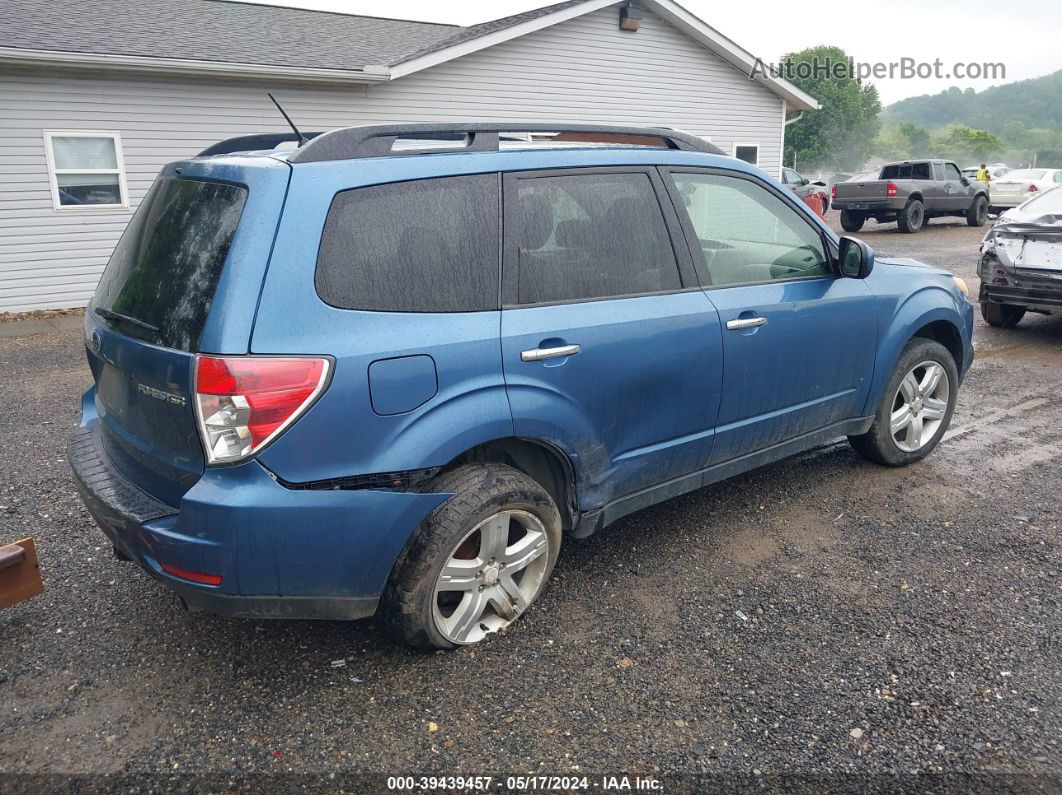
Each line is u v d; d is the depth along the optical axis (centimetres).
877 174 2264
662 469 351
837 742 254
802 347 388
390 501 264
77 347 901
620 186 332
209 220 261
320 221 253
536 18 1448
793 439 409
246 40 1358
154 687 282
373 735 258
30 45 1084
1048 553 373
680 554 376
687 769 243
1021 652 298
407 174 275
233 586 250
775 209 391
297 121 1323
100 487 283
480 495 282
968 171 3250
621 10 1571
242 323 238
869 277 428
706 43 1700
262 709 270
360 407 253
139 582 351
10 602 308
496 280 290
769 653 299
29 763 246
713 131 1795
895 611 327
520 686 281
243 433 238
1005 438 530
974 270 1316
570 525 328
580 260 314
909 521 408
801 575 356
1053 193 830
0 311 1152
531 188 304
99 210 1195
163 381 252
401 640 289
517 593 309
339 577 262
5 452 518
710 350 346
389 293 264
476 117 1480
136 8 1441
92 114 1158
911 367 455
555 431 301
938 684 280
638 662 295
